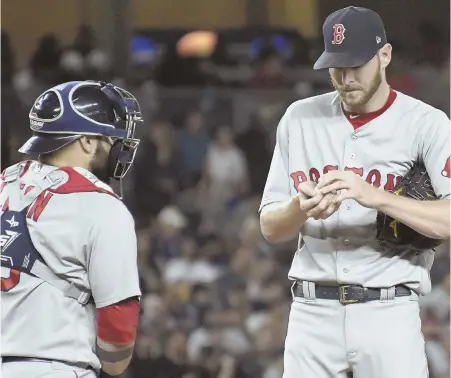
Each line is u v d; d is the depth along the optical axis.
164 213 31.77
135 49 38.16
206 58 37.22
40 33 39.69
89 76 36.44
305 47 37.66
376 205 11.85
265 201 13.35
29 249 10.70
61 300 10.73
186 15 41.84
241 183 34.53
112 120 11.18
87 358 10.82
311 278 12.80
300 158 13.15
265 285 28.44
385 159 12.59
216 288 28.56
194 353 26.86
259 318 27.39
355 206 12.59
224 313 27.50
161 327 27.50
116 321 10.75
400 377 12.37
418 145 12.60
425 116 12.62
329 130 12.95
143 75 37.00
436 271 27.50
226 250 30.48
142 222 33.16
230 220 32.97
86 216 10.70
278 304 27.91
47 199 10.77
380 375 12.44
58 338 10.66
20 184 11.02
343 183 11.70
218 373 26.44
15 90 33.69
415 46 37.38
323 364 12.72
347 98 12.41
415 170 12.72
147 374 26.59
